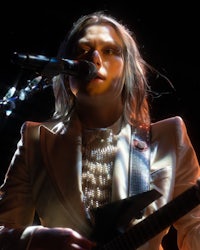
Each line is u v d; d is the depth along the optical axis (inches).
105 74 68.6
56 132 73.5
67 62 64.8
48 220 68.6
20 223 72.2
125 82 74.2
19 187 72.3
